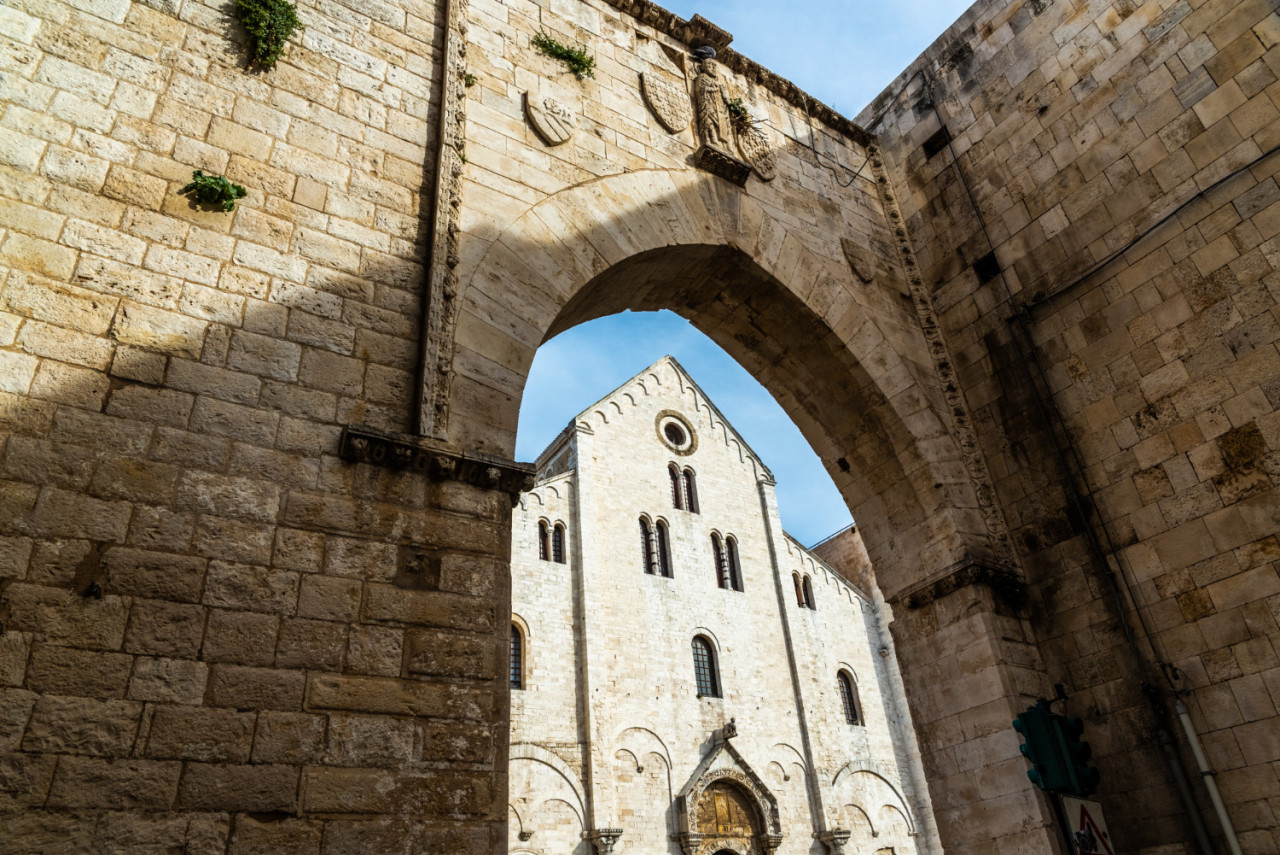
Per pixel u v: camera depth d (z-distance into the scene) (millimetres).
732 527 39938
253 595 5961
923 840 36531
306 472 6621
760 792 32125
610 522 35750
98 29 7473
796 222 12758
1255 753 8656
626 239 10219
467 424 7625
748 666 35844
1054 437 11398
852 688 39031
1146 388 10625
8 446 5637
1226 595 9289
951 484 11594
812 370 12594
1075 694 10273
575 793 28688
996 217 13055
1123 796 9531
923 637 11125
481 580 6910
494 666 6605
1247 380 9727
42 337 6082
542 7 11445
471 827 5895
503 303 8570
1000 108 13469
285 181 7809
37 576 5352
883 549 12062
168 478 6066
